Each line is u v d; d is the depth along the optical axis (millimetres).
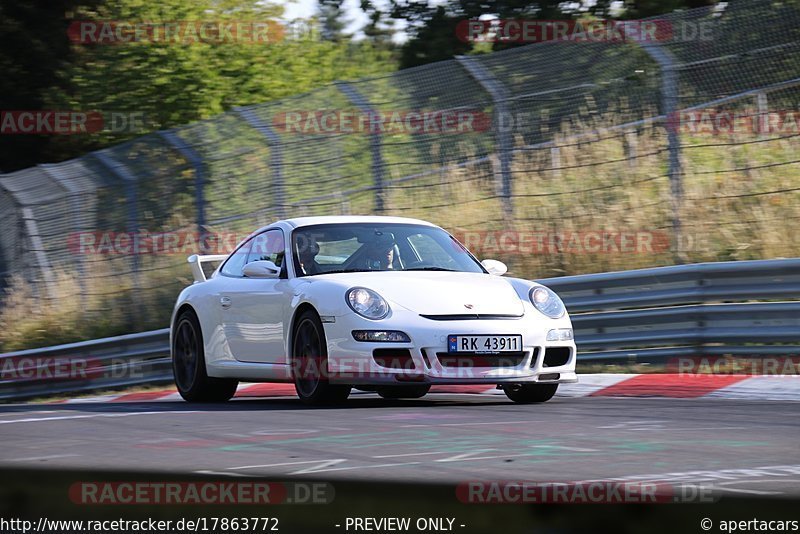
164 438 19125
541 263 42656
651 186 45000
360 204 45375
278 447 17266
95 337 51312
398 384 23906
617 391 28266
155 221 49844
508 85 41812
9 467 15320
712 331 31641
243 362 28125
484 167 46156
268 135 44969
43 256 53625
